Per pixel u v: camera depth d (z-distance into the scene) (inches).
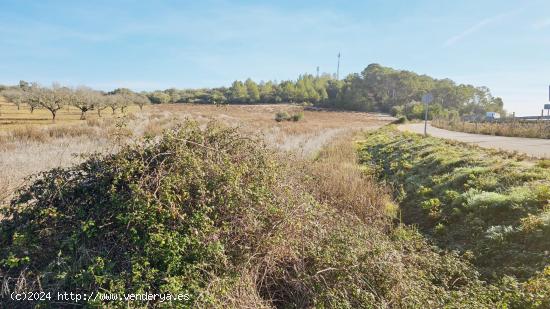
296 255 147.6
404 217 266.1
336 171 313.3
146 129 598.9
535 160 339.0
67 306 113.5
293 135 754.8
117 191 141.8
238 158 170.6
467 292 146.1
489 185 258.5
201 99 2979.8
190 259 125.6
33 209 135.5
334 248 152.5
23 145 434.6
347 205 244.8
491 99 3371.1
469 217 223.6
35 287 114.4
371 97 3484.3
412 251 181.8
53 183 143.3
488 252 185.6
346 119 2295.8
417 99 3331.7
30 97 1300.4
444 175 317.4
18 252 123.1
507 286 151.6
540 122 941.8
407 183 343.9
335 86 4183.1
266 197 156.7
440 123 1419.8
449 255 182.9
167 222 132.3
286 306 133.7
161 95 2751.0
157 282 117.1
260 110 2751.0
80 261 120.0
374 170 411.5
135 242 125.1
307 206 168.7
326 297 130.4
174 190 141.6
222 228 137.9
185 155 150.7
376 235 188.2
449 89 3329.2
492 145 564.1
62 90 1380.4
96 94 1510.8
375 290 137.5
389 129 1071.0
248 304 119.9
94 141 472.4
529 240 177.0
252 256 134.3
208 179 149.1
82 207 138.0
